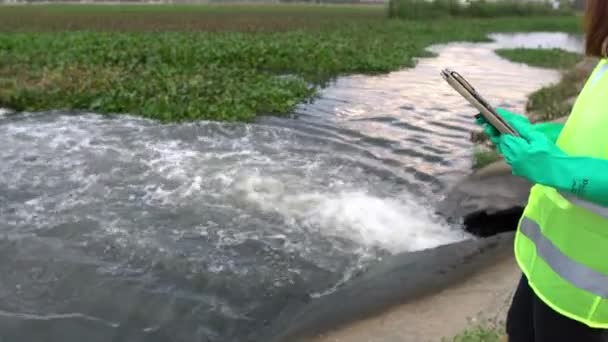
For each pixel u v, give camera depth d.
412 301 4.88
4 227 6.45
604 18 1.75
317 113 12.51
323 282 5.51
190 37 26.95
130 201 7.26
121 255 5.90
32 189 7.59
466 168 8.83
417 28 39.84
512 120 1.92
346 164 8.98
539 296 1.93
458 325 4.31
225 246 6.16
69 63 16.94
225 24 39.56
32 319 4.87
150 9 61.69
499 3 59.81
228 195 7.53
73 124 10.99
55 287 5.32
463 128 11.38
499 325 4.15
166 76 15.38
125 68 17.08
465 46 31.50
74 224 6.56
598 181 1.61
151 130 10.61
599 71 1.82
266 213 7.02
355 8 78.44
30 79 14.59
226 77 15.75
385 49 25.05
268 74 17.48
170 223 6.66
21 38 23.88
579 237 1.77
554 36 41.22
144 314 4.98
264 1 117.25
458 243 6.07
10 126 10.77
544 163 1.69
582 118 1.79
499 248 5.84
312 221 6.85
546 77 20.11
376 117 12.22
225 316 4.96
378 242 6.39
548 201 1.88
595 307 1.79
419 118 12.22
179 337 4.70
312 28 37.69
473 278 5.20
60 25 36.66
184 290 5.32
